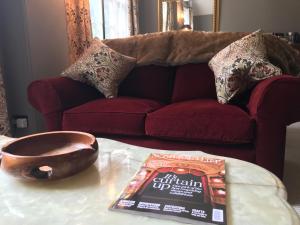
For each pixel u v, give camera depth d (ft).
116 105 6.04
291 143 8.17
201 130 5.17
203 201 2.11
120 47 7.85
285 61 6.82
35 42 8.12
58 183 2.53
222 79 5.91
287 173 6.19
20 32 7.84
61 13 9.29
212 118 5.11
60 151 2.99
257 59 5.77
